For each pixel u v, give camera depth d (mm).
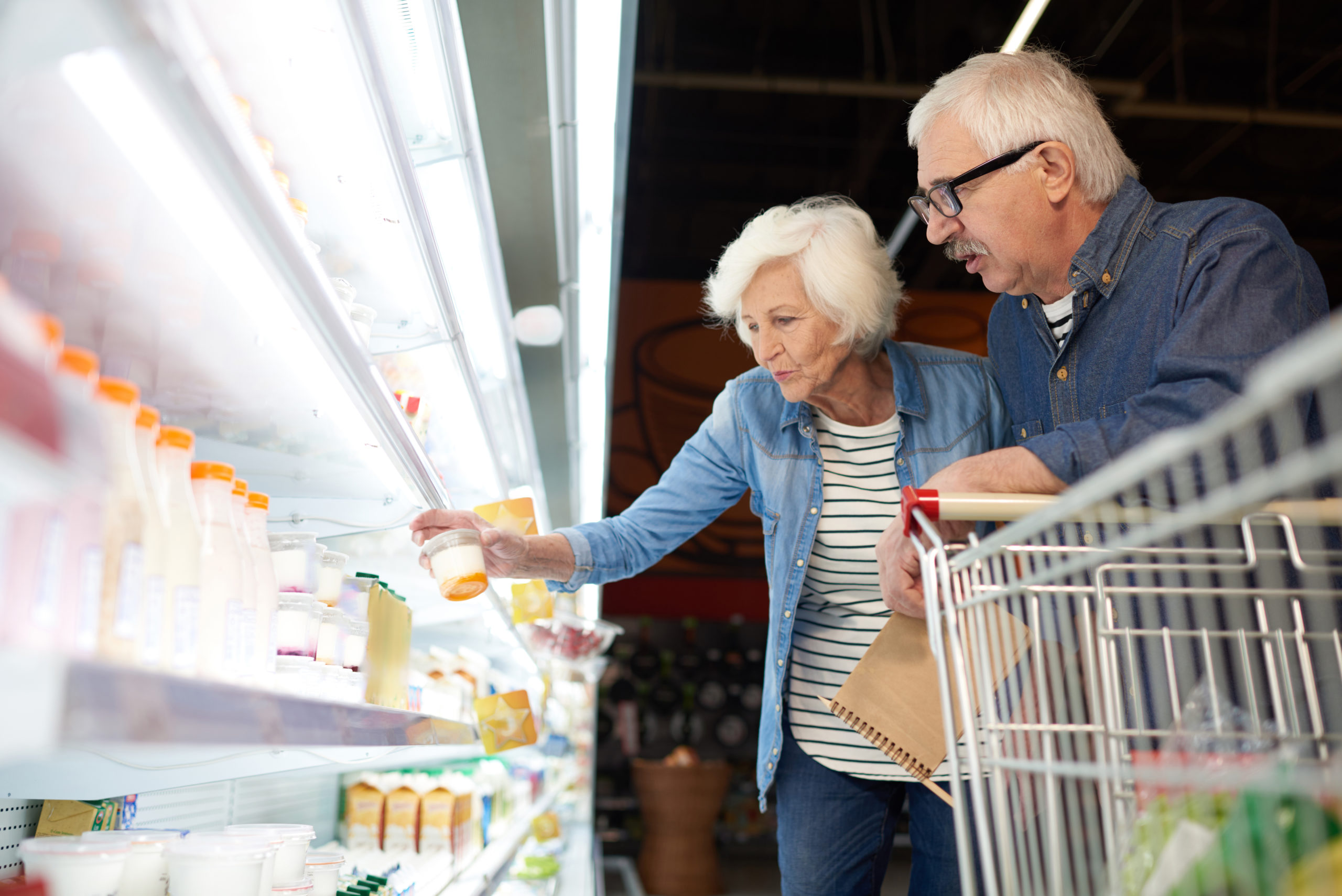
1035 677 1116
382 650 1562
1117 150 1555
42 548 553
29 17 498
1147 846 770
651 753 7734
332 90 1130
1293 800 669
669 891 6195
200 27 1035
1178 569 881
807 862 1737
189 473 850
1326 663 1041
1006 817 864
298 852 1379
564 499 4371
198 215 738
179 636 781
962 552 981
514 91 1695
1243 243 1336
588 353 2590
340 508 1679
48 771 1059
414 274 1521
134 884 1023
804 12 5441
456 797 2619
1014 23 5410
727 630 7938
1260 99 5906
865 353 1828
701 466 1964
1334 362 429
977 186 1515
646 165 6773
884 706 1373
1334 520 875
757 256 1692
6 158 675
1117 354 1505
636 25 1467
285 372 1071
